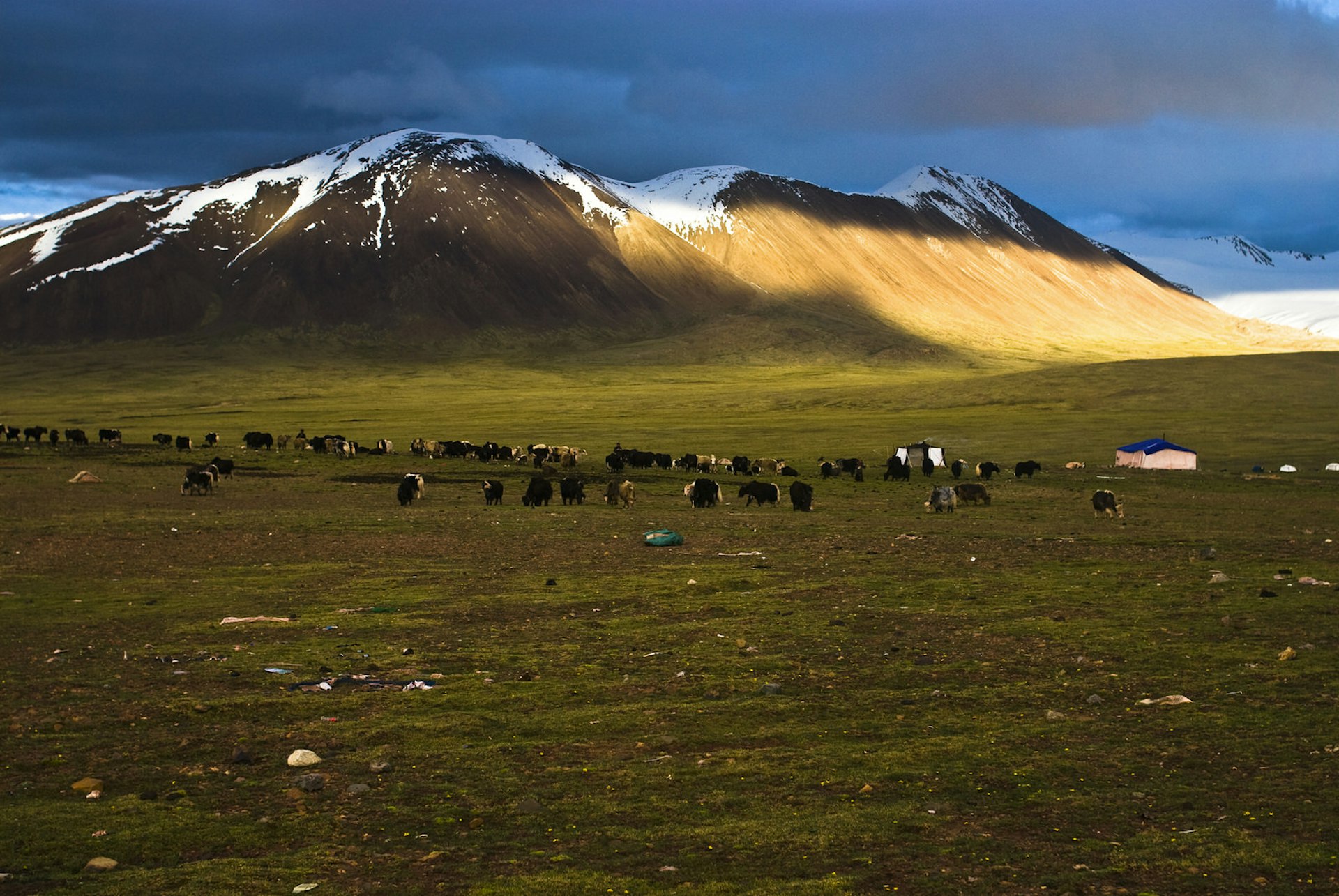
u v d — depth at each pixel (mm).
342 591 26953
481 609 24438
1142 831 11242
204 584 28219
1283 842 10773
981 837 11211
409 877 10336
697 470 77625
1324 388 131000
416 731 15172
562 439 105562
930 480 69688
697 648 20219
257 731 15250
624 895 9938
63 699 16938
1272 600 23641
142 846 11109
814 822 11664
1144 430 102562
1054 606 23969
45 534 37906
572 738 14906
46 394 194250
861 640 20891
